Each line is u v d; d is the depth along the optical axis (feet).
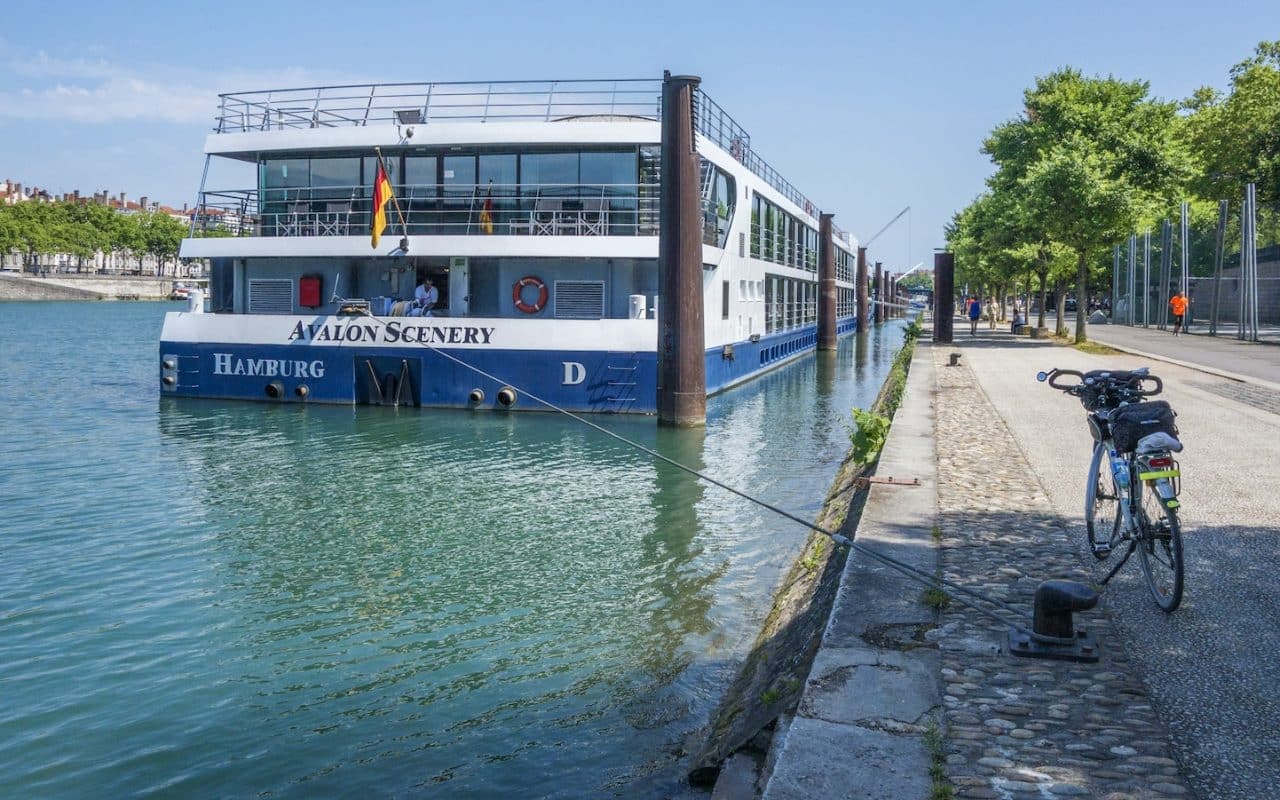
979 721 19.11
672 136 83.10
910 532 33.37
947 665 21.86
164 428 84.12
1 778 25.54
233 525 52.06
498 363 91.61
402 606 39.04
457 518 53.57
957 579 28.12
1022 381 86.74
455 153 96.78
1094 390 30.01
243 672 32.40
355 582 42.27
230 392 99.09
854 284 282.36
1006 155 163.73
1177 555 24.17
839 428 86.84
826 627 24.39
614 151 94.38
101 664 33.22
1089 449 50.47
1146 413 26.25
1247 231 144.36
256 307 101.81
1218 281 155.84
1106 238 134.41
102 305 490.49
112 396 109.50
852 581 27.96
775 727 22.07
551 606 38.63
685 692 29.73
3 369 147.43
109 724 28.60
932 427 58.18
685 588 40.65
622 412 90.43
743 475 65.77
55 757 26.66
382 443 77.05
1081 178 130.11
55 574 43.42
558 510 55.42
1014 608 25.54
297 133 96.53
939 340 150.30
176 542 48.73
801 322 180.65
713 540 48.47
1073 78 160.15
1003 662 22.03
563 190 95.20
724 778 21.04
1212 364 97.91
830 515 49.06
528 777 24.68
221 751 26.86
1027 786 16.66
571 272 95.30
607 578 42.29
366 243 92.99
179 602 39.73
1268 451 47.03
